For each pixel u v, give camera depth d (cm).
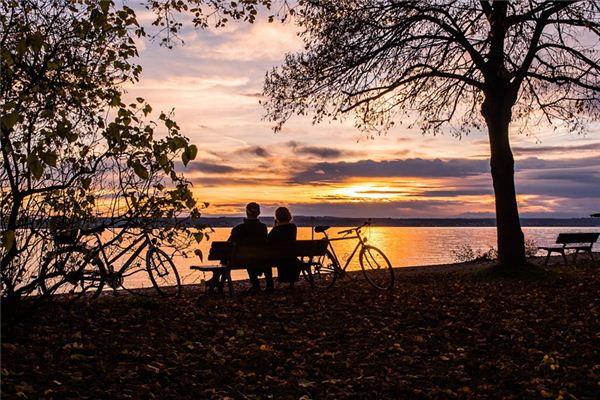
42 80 714
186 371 644
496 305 1099
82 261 808
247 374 653
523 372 688
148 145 691
